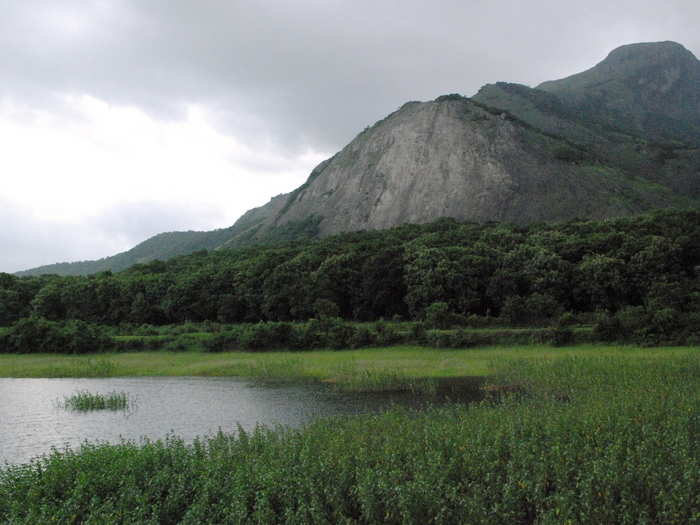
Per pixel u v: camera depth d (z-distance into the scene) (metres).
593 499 15.54
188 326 83.31
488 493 16.52
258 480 17.34
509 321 74.00
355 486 17.06
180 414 36.50
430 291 83.19
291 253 110.38
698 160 193.00
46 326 74.69
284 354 67.44
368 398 40.53
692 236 88.81
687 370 40.56
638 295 80.69
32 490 17.92
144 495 16.97
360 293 92.00
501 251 93.00
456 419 26.50
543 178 171.12
